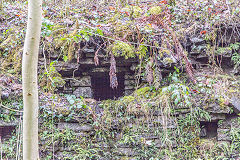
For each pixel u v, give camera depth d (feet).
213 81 12.33
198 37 13.35
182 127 11.42
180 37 13.47
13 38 13.73
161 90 12.32
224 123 11.44
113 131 11.59
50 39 12.68
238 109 11.19
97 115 11.77
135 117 11.71
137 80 13.07
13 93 11.71
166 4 14.80
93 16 14.35
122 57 12.76
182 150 11.12
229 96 11.59
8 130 11.50
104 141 11.39
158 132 11.33
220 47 13.39
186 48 13.70
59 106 11.75
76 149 11.18
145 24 13.20
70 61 12.71
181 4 15.37
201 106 11.46
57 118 11.57
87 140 11.37
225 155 10.93
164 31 13.25
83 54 12.75
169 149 11.07
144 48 12.59
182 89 11.59
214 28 13.29
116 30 13.03
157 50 12.82
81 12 14.83
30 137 7.10
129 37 13.02
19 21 14.44
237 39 13.48
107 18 14.11
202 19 13.91
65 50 12.74
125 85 13.29
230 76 12.99
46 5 15.79
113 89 14.24
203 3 14.65
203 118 11.42
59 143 11.25
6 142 11.21
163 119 11.21
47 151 11.05
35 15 6.87
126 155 11.28
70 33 12.89
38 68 12.76
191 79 12.31
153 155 11.15
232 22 13.25
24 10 15.74
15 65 13.08
